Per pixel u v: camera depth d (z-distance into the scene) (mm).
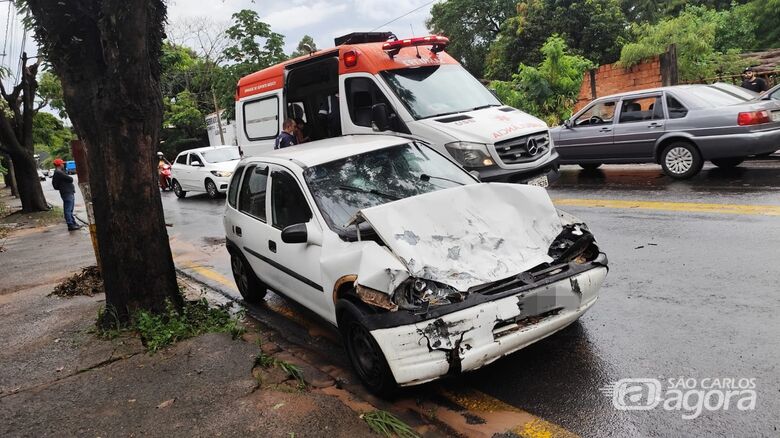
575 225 4098
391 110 7633
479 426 3254
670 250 5742
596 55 24516
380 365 3473
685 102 9078
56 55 4848
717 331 3906
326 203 4309
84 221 15742
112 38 4707
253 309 5996
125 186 5098
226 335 4898
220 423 3422
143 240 5211
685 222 6629
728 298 4398
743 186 8000
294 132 8797
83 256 10008
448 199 3791
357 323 3598
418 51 8383
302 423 3320
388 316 3287
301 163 4727
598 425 3094
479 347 3303
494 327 3357
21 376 4508
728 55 17828
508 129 7160
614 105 10102
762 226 6004
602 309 4590
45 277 8453
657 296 4664
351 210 4258
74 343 5082
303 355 4605
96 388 4113
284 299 5664
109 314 5297
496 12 37156
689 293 4613
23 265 9867
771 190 7500
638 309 4477
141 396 3902
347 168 4641
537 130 7398
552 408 3330
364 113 8047
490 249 3605
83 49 4863
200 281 7492
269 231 4965
